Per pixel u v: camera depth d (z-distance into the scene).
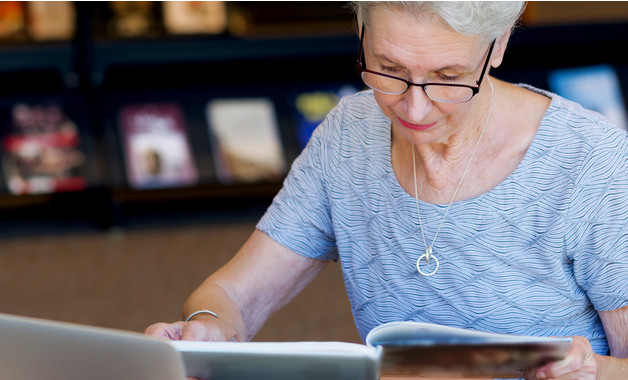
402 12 1.38
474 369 1.42
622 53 5.37
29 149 5.13
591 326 1.75
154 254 4.78
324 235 1.94
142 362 1.20
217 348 1.28
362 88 5.43
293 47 5.20
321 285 4.40
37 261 4.71
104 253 4.81
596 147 1.61
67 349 1.23
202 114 5.30
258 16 5.17
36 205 5.22
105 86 5.27
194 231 5.10
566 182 1.63
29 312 4.09
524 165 1.66
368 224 1.82
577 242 1.64
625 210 1.60
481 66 1.45
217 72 5.37
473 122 1.66
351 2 1.53
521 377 1.61
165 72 5.33
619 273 1.62
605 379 1.56
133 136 5.22
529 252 1.68
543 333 1.74
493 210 1.68
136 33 5.11
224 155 5.25
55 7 5.04
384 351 1.34
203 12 5.15
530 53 5.37
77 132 5.20
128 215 5.30
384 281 1.82
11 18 5.03
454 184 1.70
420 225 1.73
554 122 1.66
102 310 4.11
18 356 1.27
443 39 1.39
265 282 1.95
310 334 3.88
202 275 4.49
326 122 1.93
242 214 5.32
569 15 5.16
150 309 4.11
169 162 5.20
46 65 5.09
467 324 1.77
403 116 1.51
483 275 1.71
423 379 1.70
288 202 1.94
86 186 5.13
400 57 1.41
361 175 1.82
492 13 1.37
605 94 5.29
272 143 5.29
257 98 5.37
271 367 1.26
